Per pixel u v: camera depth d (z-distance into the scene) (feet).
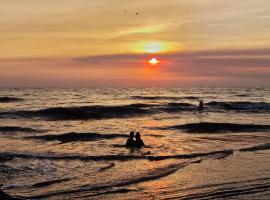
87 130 102.06
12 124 114.83
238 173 50.44
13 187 42.32
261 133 97.55
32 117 135.23
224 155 62.69
